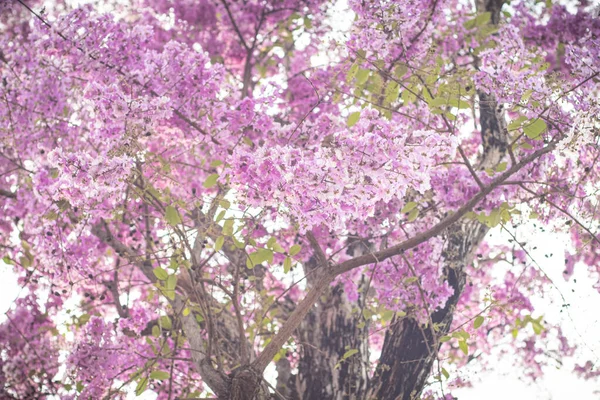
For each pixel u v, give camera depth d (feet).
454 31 20.45
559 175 18.57
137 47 17.30
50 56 18.30
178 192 20.34
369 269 20.45
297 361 22.88
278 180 13.87
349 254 21.79
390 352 21.03
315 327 21.94
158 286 16.48
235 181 13.96
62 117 19.03
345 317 21.84
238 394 16.17
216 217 15.60
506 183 17.17
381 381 20.83
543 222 18.79
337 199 14.14
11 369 20.77
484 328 26.04
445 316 20.97
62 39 17.16
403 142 14.19
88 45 17.12
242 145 17.22
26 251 19.65
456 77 16.49
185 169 20.49
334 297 22.04
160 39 26.14
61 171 14.89
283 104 24.26
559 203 18.56
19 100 18.83
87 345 19.79
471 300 26.32
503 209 18.26
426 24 18.13
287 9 25.64
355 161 14.11
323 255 17.03
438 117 19.25
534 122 16.55
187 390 21.27
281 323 22.58
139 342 20.59
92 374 19.69
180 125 17.44
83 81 19.10
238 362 19.74
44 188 17.19
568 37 22.04
